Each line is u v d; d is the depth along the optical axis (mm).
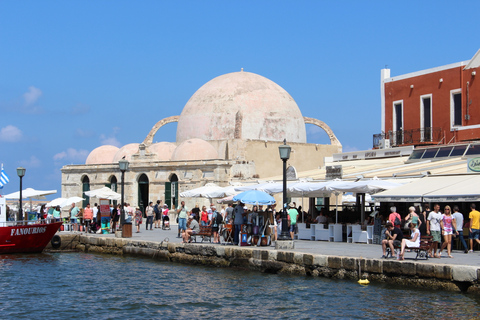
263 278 26641
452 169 33219
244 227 32000
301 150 65500
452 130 44250
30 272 30344
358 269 24344
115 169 64000
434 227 25109
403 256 23906
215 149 63062
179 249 33125
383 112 50750
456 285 21562
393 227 24812
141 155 62375
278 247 28828
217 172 56188
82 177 67062
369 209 49781
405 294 21812
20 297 23969
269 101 66875
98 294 24375
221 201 37375
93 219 46750
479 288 20938
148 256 35219
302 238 36688
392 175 34656
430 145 45562
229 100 65688
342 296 22172
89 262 34062
